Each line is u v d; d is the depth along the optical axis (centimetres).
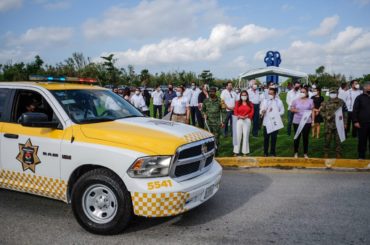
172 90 1659
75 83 589
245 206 527
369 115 793
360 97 804
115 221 408
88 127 444
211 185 450
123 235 423
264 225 453
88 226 423
